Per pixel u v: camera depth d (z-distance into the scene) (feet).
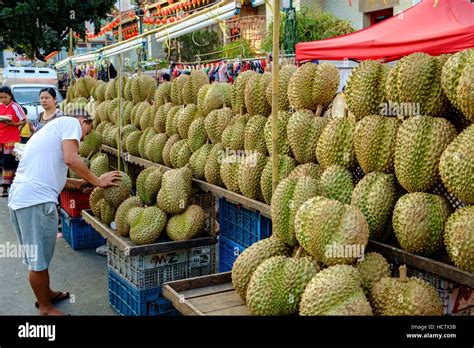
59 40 63.52
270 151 11.60
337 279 7.11
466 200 7.47
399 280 7.23
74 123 12.95
